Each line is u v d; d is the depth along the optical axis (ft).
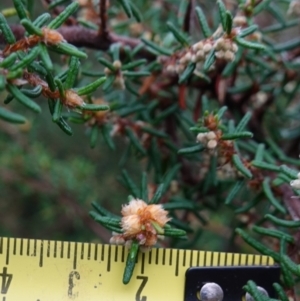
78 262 0.36
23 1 0.39
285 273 0.34
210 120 0.37
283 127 0.52
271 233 0.35
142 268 0.36
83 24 0.41
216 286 0.35
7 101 0.32
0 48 0.34
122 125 0.44
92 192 0.57
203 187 0.46
